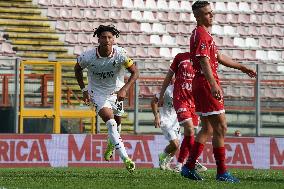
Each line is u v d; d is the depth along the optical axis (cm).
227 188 2316
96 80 3139
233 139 5009
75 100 5672
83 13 8312
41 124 5656
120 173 3553
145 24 8488
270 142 5044
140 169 4441
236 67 2806
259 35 8756
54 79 5600
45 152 4853
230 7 8888
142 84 5747
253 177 3130
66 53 7975
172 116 4200
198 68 2600
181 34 8550
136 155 4912
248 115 5944
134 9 8544
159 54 8331
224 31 8712
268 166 5034
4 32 7900
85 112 5666
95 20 8312
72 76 5656
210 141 4919
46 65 5572
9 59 5556
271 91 5819
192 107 3631
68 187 2391
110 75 3127
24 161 4828
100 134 4906
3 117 5634
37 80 5562
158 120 4156
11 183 2608
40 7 8188
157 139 4944
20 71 5491
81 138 4888
